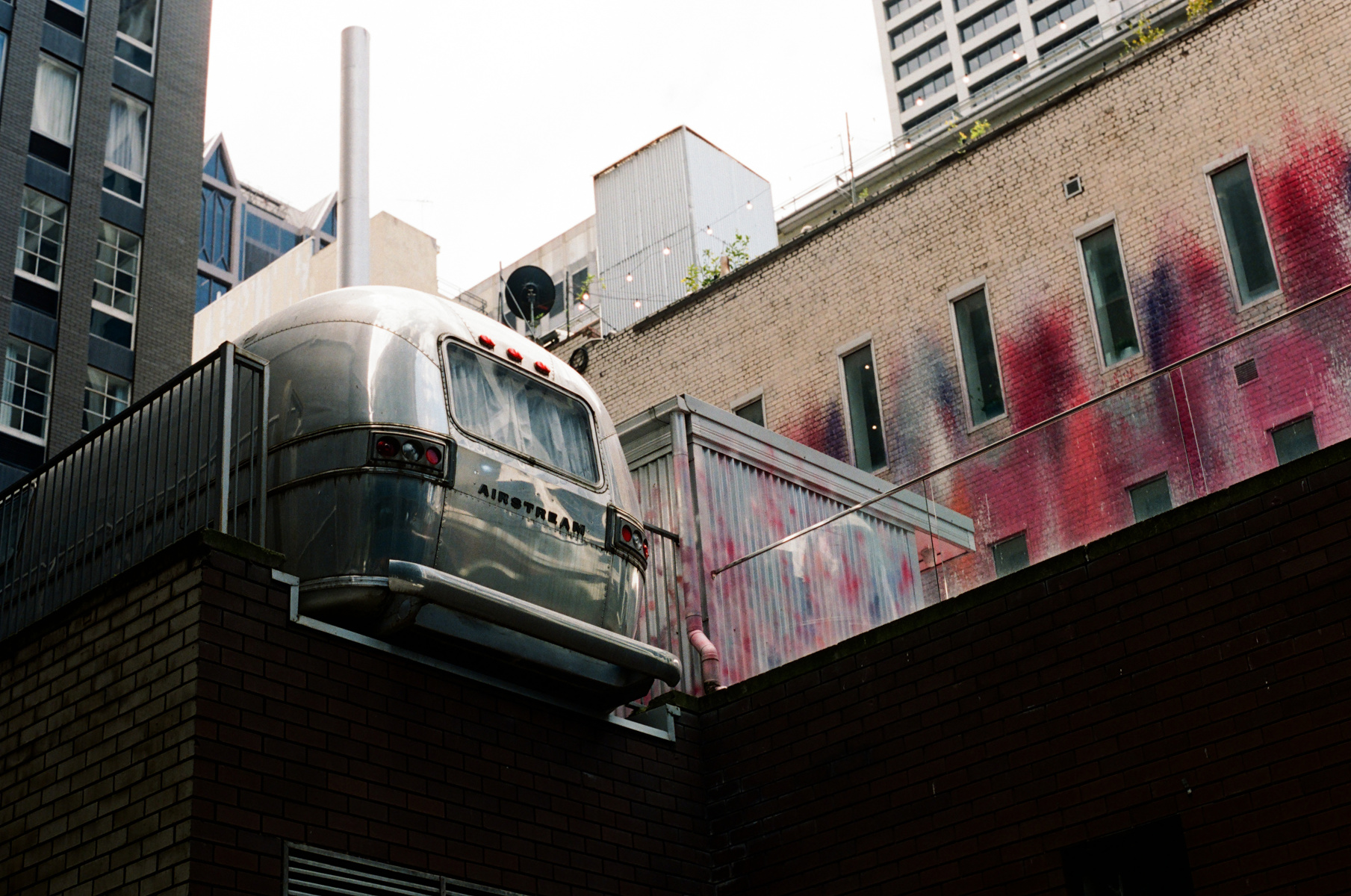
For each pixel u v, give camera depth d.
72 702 8.52
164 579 8.39
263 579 8.52
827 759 10.33
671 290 31.69
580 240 59.31
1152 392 10.17
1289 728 8.27
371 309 9.88
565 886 9.49
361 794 8.52
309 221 83.62
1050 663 9.41
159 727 7.98
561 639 9.70
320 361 9.66
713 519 12.50
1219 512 8.97
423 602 9.02
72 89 34.84
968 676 9.78
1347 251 20.02
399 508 9.17
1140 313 21.81
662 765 10.73
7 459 30.77
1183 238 21.67
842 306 25.22
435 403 9.59
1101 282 22.42
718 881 10.59
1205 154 21.80
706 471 12.71
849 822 10.02
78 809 8.14
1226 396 9.85
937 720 9.83
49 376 32.19
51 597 9.70
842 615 11.20
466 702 9.45
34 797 8.39
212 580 8.25
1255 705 8.45
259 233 80.00
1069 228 22.94
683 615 11.98
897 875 9.65
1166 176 22.11
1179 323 21.36
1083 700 9.17
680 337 27.19
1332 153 20.52
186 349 35.16
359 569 9.01
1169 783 8.63
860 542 11.32
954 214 24.39
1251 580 8.70
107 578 9.33
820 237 25.97
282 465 9.39
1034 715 9.36
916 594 10.77
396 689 9.02
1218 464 9.75
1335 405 9.39
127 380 33.69
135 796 7.90
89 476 9.91
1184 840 8.47
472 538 9.51
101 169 34.78
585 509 10.41
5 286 31.86
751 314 26.41
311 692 8.52
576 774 9.98
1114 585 9.28
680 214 32.31
